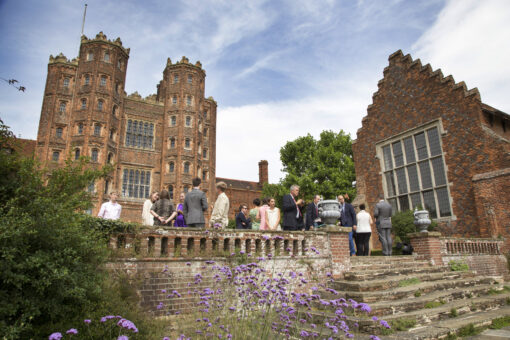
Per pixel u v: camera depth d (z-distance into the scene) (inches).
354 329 193.8
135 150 1395.2
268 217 318.7
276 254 268.5
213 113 1659.7
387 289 260.7
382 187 703.7
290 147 1327.5
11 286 135.7
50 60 1350.9
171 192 1392.7
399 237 562.6
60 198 165.6
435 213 602.5
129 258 202.1
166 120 1476.4
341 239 306.8
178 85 1510.8
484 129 539.8
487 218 498.9
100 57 1360.7
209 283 226.8
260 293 177.9
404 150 674.2
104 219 199.2
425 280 304.2
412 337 179.5
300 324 205.9
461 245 413.1
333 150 1282.0
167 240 224.2
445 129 598.2
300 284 272.2
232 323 162.1
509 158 501.0
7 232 125.6
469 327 206.4
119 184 1323.8
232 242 251.1
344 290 264.4
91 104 1298.0
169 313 206.4
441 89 613.6
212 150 1600.6
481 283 333.4
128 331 148.9
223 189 314.3
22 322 126.2
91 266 165.3
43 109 1295.5
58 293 143.9
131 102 1444.4
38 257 135.2
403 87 687.7
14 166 163.0
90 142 1263.5
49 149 1243.2
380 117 729.6
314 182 1211.2
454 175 574.2
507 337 195.3
